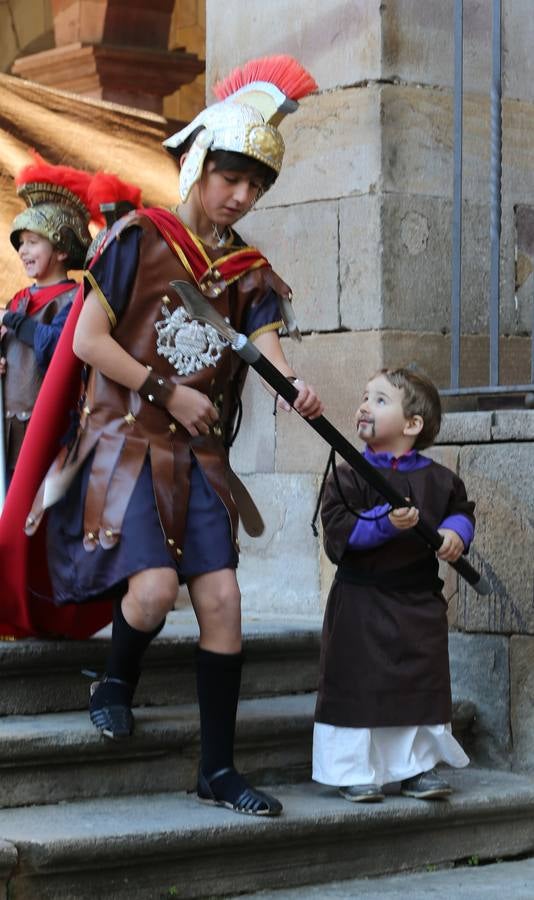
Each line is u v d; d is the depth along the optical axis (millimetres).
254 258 4098
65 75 10078
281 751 4492
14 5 11594
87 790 4066
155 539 3885
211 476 4008
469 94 5617
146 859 3738
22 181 5027
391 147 5418
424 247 5484
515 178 5723
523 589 4836
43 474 4172
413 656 4297
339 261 5508
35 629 4371
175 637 4551
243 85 4105
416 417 4352
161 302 3957
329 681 4328
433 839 4359
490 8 5680
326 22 5582
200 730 4152
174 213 4023
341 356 5496
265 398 5770
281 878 4020
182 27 10766
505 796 4500
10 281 6707
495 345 5176
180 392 3914
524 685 4844
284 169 5695
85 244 5055
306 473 5625
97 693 4094
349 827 4098
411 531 4184
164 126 7539
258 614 5648
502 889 4117
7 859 3516
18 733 3947
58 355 4133
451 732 4809
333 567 5539
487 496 4930
